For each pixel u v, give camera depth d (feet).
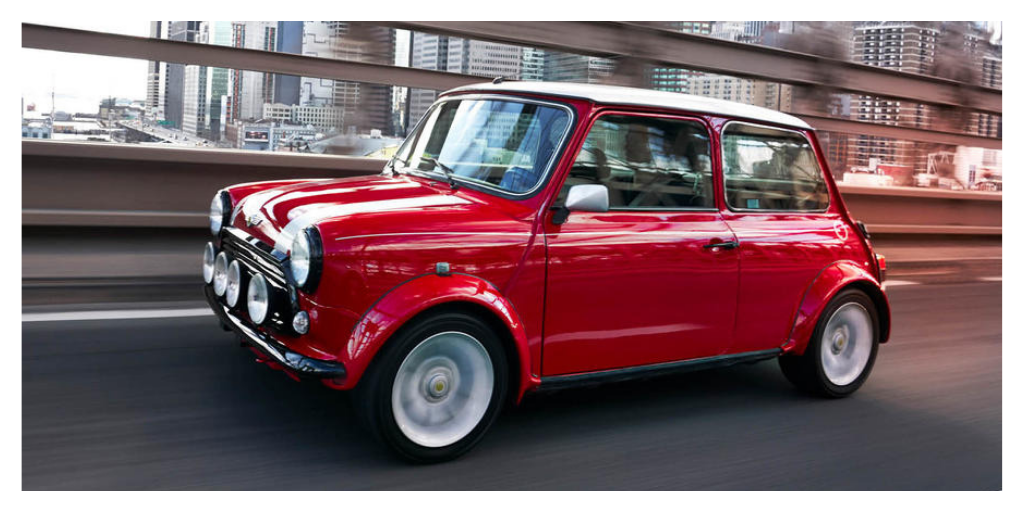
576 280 12.36
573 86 13.50
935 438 14.32
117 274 19.95
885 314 16.58
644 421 14.02
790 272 15.01
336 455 11.61
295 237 11.10
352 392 11.19
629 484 11.54
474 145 13.56
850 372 16.29
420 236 11.20
